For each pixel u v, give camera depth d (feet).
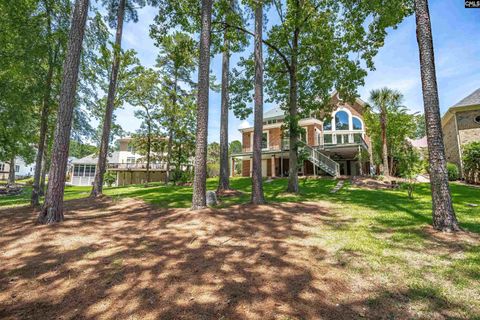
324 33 34.19
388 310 8.70
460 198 31.07
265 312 8.54
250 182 57.36
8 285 10.49
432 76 18.49
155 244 15.19
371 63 34.14
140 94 68.23
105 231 17.81
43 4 28.96
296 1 33.45
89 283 10.62
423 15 19.01
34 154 80.74
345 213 23.58
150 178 106.52
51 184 19.58
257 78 28.63
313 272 11.50
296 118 36.78
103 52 34.04
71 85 20.57
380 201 30.25
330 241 15.70
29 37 27.81
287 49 39.09
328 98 42.39
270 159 81.46
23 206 29.55
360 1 31.09
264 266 12.12
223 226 18.66
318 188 44.42
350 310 8.71
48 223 18.83
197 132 24.06
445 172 17.61
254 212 23.12
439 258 12.76
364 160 72.13
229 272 11.48
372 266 12.08
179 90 72.90
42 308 8.95
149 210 25.61
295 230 18.04
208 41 24.94
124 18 43.88
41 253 13.74
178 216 21.57
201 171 23.72
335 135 78.79
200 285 10.33
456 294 9.57
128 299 9.40
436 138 18.02
